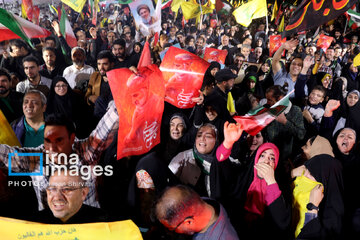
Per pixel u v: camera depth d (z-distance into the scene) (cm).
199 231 163
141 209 224
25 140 257
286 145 328
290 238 227
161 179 223
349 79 573
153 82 216
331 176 238
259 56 612
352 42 761
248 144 295
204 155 247
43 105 259
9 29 234
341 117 425
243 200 242
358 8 770
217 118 317
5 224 146
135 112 208
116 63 459
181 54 258
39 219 186
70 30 452
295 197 233
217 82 346
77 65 398
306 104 411
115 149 251
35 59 339
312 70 508
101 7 1044
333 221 226
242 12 559
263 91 438
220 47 677
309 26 331
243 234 231
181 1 754
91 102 359
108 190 234
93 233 151
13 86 347
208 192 251
